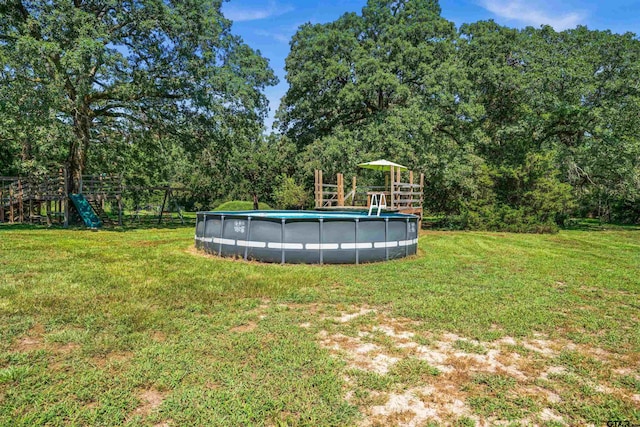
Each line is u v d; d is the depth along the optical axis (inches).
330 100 934.4
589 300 222.8
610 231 773.3
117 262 320.2
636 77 772.0
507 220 736.3
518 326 175.9
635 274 300.8
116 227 725.3
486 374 129.9
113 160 928.3
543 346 155.7
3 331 158.1
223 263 320.8
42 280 247.0
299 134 1077.8
